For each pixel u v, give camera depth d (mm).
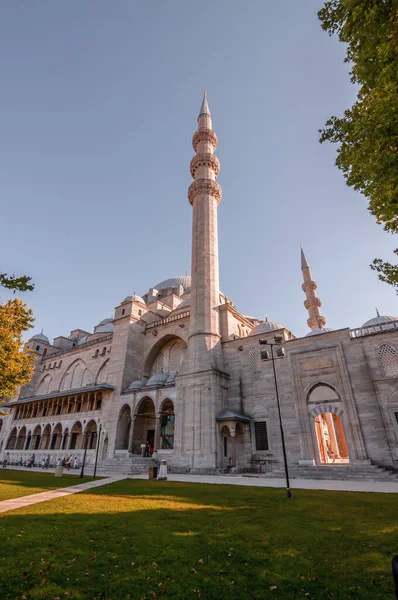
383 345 28812
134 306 49188
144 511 12109
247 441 33031
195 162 48969
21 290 15492
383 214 11477
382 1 9164
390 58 9164
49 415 53594
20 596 5559
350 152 11562
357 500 14086
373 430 26891
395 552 7402
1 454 57125
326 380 30141
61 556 7395
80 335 76750
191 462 31828
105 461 38094
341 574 6398
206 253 41844
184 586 5977
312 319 56875
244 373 36000
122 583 6066
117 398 43156
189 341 38188
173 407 41156
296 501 14039
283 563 6984
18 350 28562
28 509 12547
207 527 9781
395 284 13086
